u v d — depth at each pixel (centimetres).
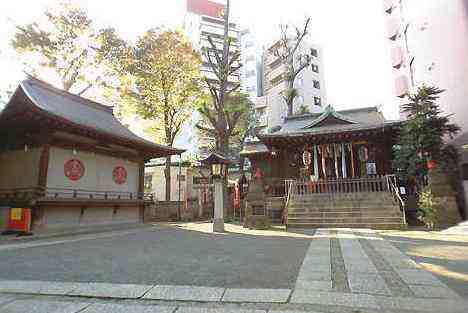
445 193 1345
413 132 1520
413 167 1520
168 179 2761
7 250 890
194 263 653
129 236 1272
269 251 800
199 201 3083
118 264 656
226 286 471
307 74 5506
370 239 990
